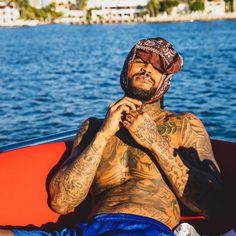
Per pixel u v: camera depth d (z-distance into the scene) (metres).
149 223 2.06
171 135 2.22
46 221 2.32
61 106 10.99
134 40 39.88
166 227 2.08
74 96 12.50
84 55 26.14
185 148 2.22
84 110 10.51
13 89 14.05
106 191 2.23
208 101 11.09
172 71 2.18
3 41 43.25
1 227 2.22
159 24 78.81
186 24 74.38
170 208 2.17
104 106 10.99
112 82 15.24
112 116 2.15
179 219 2.23
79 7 96.12
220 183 2.21
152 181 2.18
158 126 2.24
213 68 18.02
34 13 93.25
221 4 89.31
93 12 95.12
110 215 2.09
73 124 9.19
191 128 2.24
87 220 2.25
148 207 2.12
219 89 12.90
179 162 2.13
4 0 90.25
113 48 30.72
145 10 92.56
